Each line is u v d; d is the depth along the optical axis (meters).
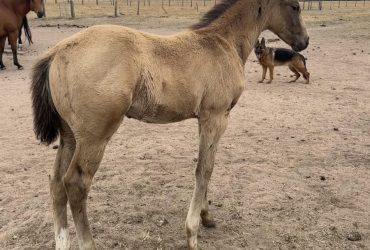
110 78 3.00
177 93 3.36
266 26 4.34
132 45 3.15
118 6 35.06
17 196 4.86
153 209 4.60
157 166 5.79
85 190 3.22
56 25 23.56
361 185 5.22
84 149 3.14
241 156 6.18
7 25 12.37
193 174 5.55
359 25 21.30
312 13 27.78
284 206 4.70
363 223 4.35
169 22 23.77
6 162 5.88
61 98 3.09
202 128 3.71
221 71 3.65
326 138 6.96
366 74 11.84
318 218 4.45
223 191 5.05
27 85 10.77
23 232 4.12
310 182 5.30
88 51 3.04
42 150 6.39
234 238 4.09
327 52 15.23
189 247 3.78
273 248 3.94
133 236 4.07
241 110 8.65
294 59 10.82
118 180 5.33
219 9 3.93
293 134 7.16
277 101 9.34
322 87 10.59
